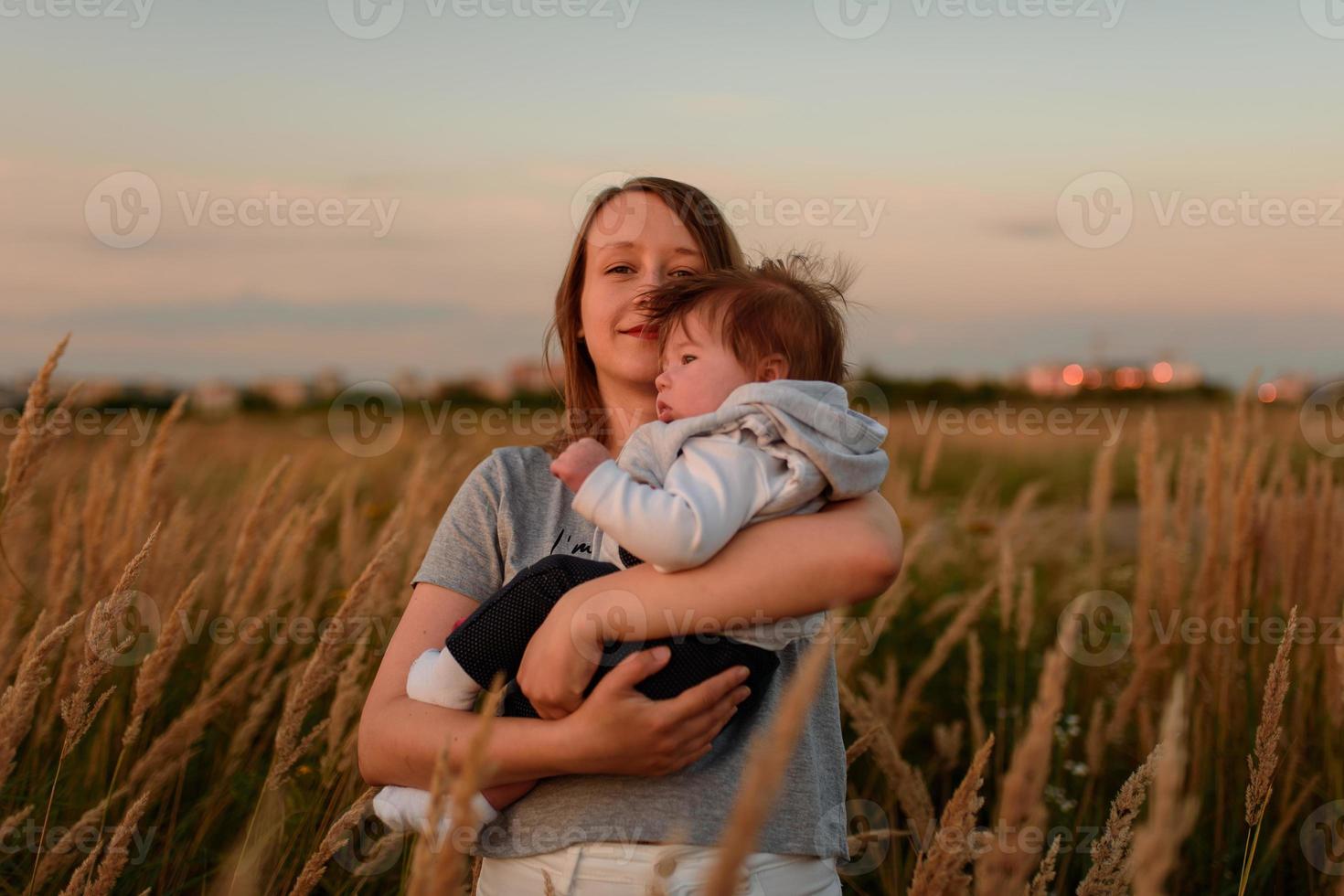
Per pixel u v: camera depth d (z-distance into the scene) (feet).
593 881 5.19
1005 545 11.81
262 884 7.45
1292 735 10.39
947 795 10.32
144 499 9.95
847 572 5.20
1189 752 10.20
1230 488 11.43
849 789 10.66
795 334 6.55
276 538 9.98
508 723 5.28
